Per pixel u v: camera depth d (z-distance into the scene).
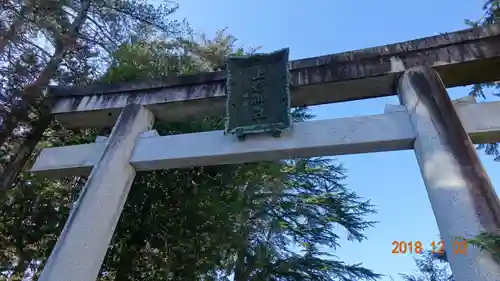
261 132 4.47
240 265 8.93
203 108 5.30
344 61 4.88
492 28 4.49
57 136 7.56
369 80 4.71
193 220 6.58
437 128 3.92
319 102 5.14
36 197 7.02
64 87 5.95
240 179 7.57
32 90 6.51
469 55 4.39
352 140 4.22
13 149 6.90
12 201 6.80
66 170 5.09
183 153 4.67
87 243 4.00
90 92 5.73
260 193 9.00
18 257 6.81
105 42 8.35
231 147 4.55
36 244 6.84
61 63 7.60
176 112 5.42
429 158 3.75
